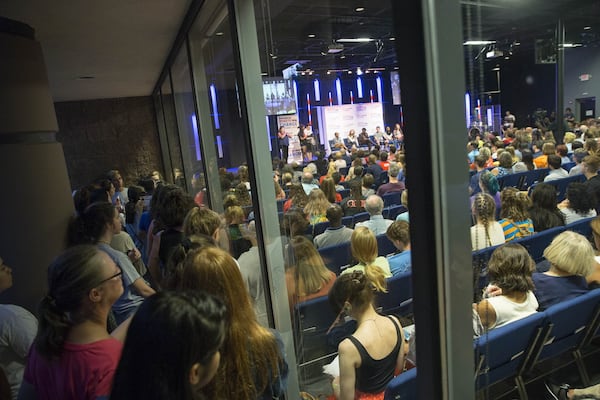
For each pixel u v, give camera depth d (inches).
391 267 67.3
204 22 116.3
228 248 97.3
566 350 57.5
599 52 200.4
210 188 150.3
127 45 151.2
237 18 76.9
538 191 86.6
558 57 181.8
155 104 335.9
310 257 82.3
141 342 25.6
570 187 94.2
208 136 144.3
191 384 26.4
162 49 166.4
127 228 154.9
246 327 39.4
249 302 41.7
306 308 72.3
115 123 333.4
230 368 36.3
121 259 77.3
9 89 87.0
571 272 59.2
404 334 56.9
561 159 145.2
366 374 54.5
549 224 83.4
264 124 81.5
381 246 80.0
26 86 90.4
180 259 51.6
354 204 112.1
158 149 348.5
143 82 263.7
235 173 116.3
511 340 48.4
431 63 26.7
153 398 24.6
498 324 50.0
